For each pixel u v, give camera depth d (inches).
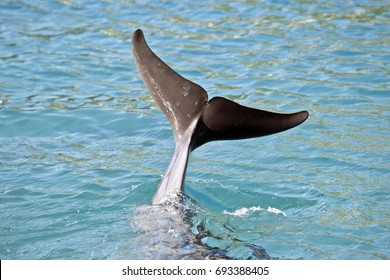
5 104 904.9
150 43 1095.0
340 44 1079.0
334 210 642.8
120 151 789.2
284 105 884.6
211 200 652.7
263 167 737.0
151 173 725.9
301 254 563.8
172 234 549.3
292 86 942.4
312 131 816.9
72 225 616.1
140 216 592.1
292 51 1061.8
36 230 609.6
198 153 774.5
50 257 563.2
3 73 1002.1
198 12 1235.9
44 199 668.7
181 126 614.9
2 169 739.4
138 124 861.2
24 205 657.0
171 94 617.9
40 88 959.0
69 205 655.1
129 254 541.6
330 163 741.3
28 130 845.2
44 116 876.0
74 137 829.2
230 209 634.8
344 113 858.1
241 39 1112.2
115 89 964.6
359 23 1161.4
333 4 1254.3
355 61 1015.6
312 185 692.7
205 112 609.3
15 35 1146.7
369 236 597.9
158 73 621.3
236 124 603.5
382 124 826.2
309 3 1263.5
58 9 1267.2
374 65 998.4
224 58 1042.1
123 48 1096.8
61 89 959.0
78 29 1173.7
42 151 788.6
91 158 769.6
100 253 561.3
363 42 1084.5
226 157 762.8
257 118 599.8
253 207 644.1
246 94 920.9
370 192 677.9
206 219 589.9
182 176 591.8
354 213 637.3
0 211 644.7
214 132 609.0
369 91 916.6
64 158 769.6
